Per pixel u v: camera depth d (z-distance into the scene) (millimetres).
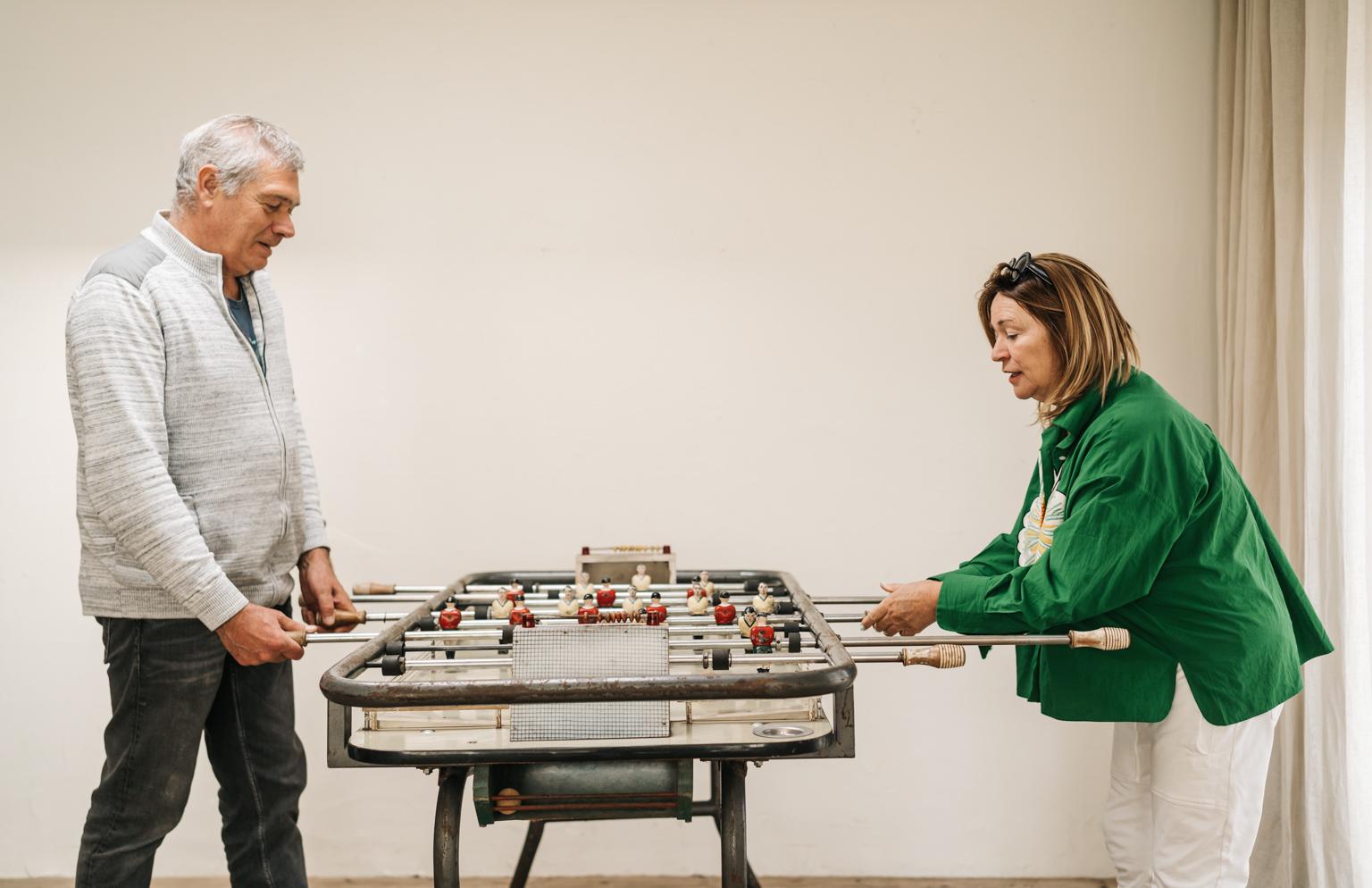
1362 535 2197
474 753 1380
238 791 1975
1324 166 2311
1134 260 2787
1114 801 1978
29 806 2775
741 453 2811
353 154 2783
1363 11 2180
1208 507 1676
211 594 1700
